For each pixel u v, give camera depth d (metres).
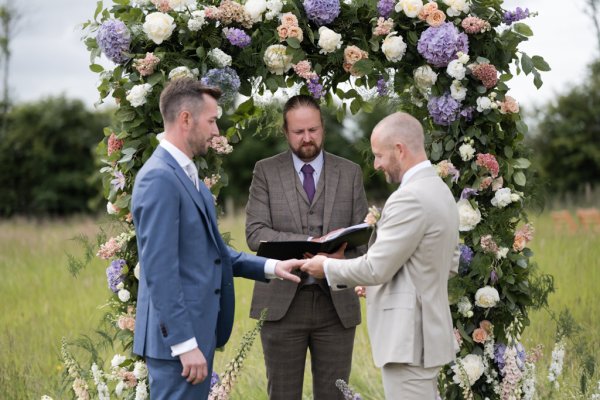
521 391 3.94
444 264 3.14
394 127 3.16
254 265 3.45
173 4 3.57
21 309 6.84
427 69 3.80
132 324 3.62
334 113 4.23
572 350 5.07
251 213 3.97
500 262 3.89
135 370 3.58
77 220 17.41
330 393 3.90
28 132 24.20
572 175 21.44
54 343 5.70
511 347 3.94
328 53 3.81
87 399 3.62
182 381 2.94
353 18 3.80
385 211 3.16
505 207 3.93
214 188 3.76
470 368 3.80
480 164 3.83
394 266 3.10
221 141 3.72
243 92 3.82
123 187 3.62
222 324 3.21
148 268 2.85
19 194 24.17
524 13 3.81
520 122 3.89
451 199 3.19
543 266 7.42
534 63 3.87
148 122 3.61
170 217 2.88
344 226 3.95
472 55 3.91
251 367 5.16
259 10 3.64
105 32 3.52
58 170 24.47
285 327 3.85
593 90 21.66
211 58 3.59
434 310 3.12
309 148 3.84
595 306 5.95
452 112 3.80
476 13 3.87
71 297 7.25
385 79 3.96
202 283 2.98
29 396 4.72
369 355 5.35
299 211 3.93
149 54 3.52
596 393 4.01
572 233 9.45
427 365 3.09
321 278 3.52
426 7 3.76
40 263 8.97
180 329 2.84
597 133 21.55
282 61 3.69
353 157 20.33
